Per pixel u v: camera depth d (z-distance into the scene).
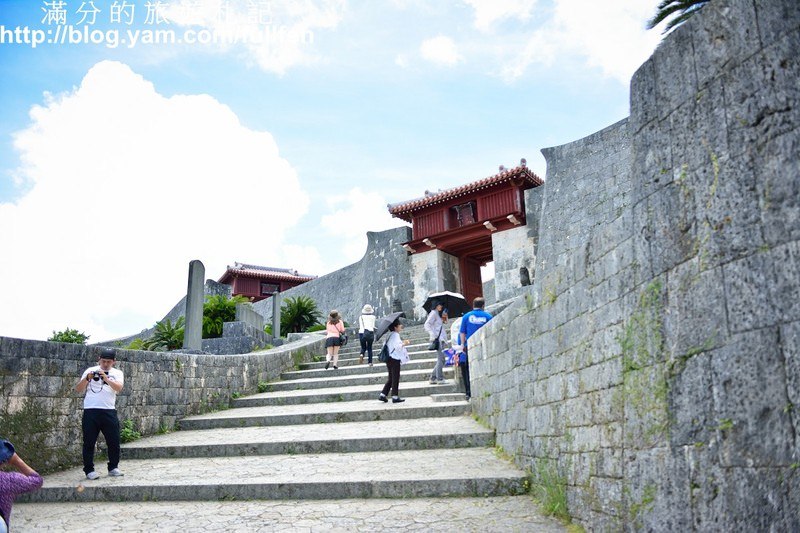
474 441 7.10
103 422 6.70
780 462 2.29
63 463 7.19
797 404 2.26
